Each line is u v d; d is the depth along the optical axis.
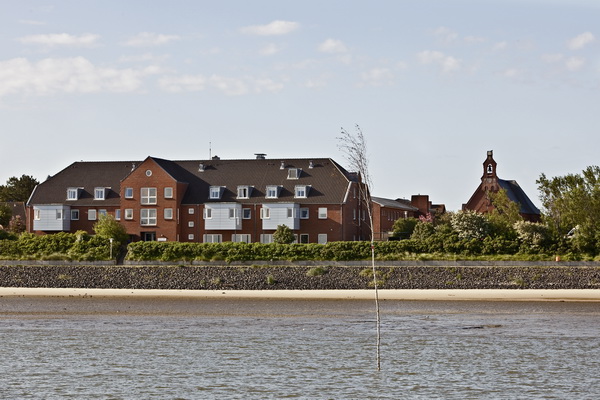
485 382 39.50
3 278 95.25
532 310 67.56
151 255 105.25
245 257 102.31
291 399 36.62
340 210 120.44
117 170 133.75
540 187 108.06
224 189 125.69
